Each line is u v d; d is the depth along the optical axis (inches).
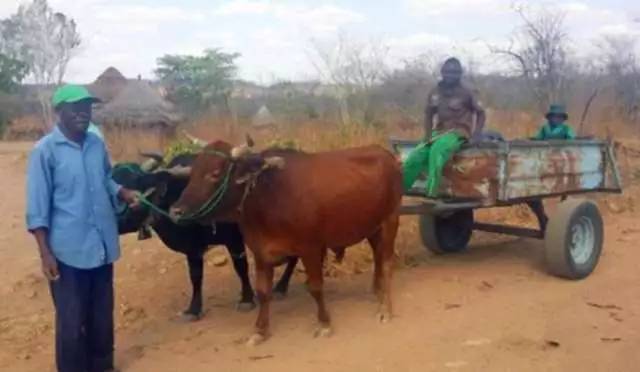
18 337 176.7
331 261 215.9
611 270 216.5
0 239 258.1
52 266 138.3
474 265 222.2
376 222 175.0
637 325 169.9
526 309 181.2
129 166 168.4
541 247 242.4
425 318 177.0
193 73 949.2
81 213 139.3
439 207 194.5
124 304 195.9
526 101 532.1
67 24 1255.5
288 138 310.0
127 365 155.1
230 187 154.9
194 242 179.3
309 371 147.9
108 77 947.3
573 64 622.8
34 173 136.9
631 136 506.0
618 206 302.4
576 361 149.4
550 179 210.5
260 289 164.1
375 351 157.2
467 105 212.4
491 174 194.4
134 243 242.4
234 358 156.5
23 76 1203.2
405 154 212.8
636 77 635.5
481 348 156.9
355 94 469.4
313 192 160.1
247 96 875.4
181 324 180.4
